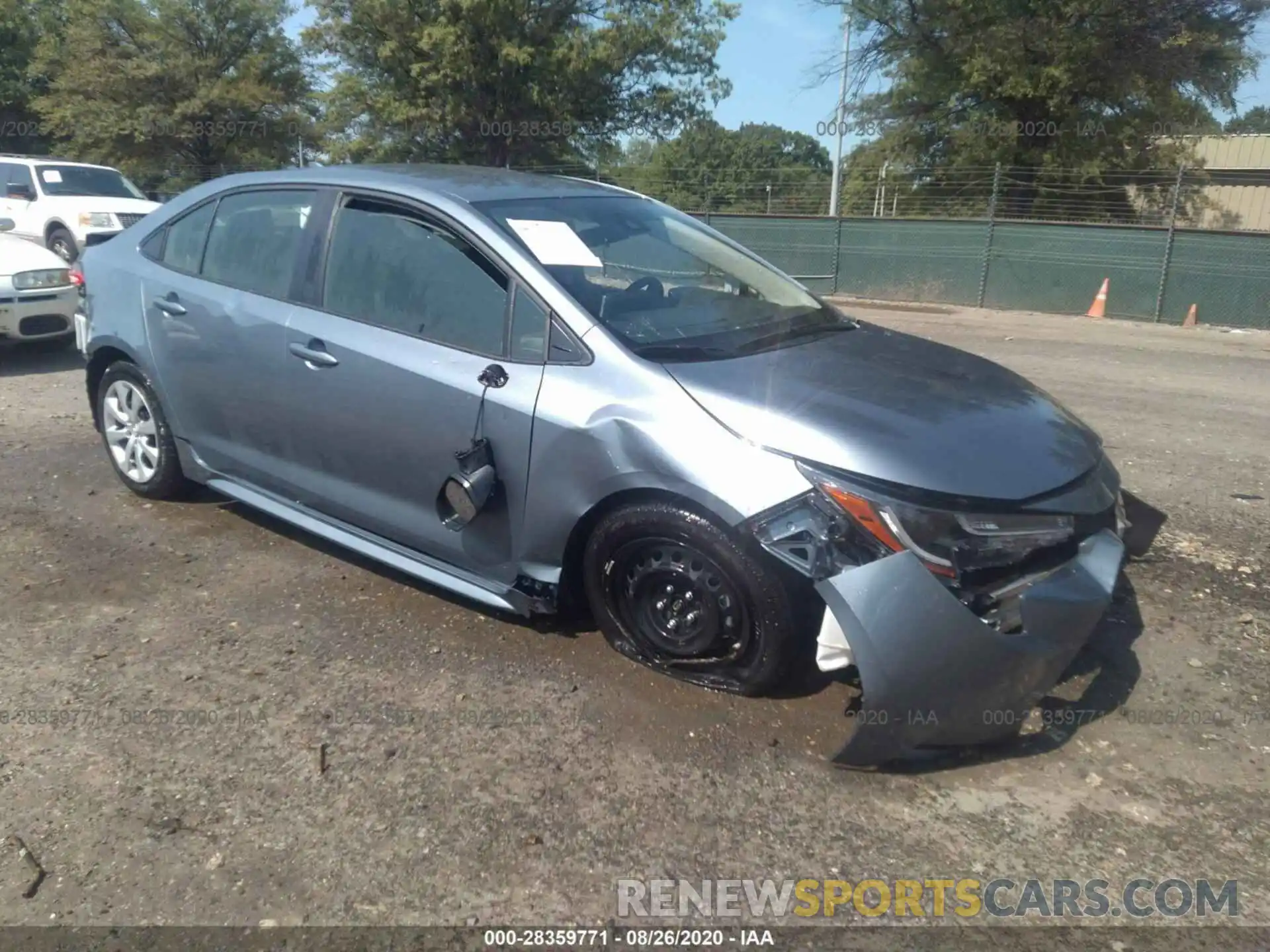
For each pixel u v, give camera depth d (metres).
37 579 4.37
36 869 2.69
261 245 4.51
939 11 25.64
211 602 4.18
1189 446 6.96
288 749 3.20
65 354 9.20
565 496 3.50
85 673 3.63
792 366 3.61
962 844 2.85
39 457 5.98
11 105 32.91
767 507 3.12
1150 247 16.70
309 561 4.59
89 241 5.75
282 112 29.98
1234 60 24.38
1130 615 4.23
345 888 2.64
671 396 3.35
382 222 4.13
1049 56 24.48
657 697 3.49
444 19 25.12
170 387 4.84
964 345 12.45
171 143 29.17
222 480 4.79
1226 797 3.07
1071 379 9.66
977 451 3.22
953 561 3.05
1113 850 2.84
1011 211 24.83
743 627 3.32
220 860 2.73
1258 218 31.72
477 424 3.65
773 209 26.34
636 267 4.03
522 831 2.85
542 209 4.12
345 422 4.05
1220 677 3.74
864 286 19.75
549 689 3.54
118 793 2.99
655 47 27.00
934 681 2.94
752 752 3.21
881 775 3.12
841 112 24.28
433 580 3.92
